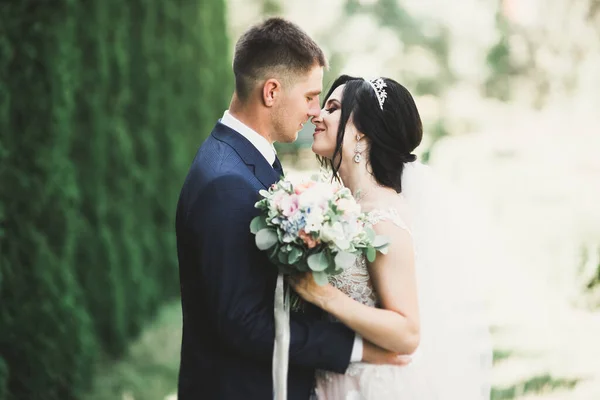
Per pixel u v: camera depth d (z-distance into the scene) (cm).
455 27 1559
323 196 205
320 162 259
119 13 525
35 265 376
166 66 618
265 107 228
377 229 226
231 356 221
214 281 211
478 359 248
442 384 241
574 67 873
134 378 466
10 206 374
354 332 223
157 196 614
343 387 235
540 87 1080
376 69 1602
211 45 691
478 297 252
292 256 203
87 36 474
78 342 397
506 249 632
